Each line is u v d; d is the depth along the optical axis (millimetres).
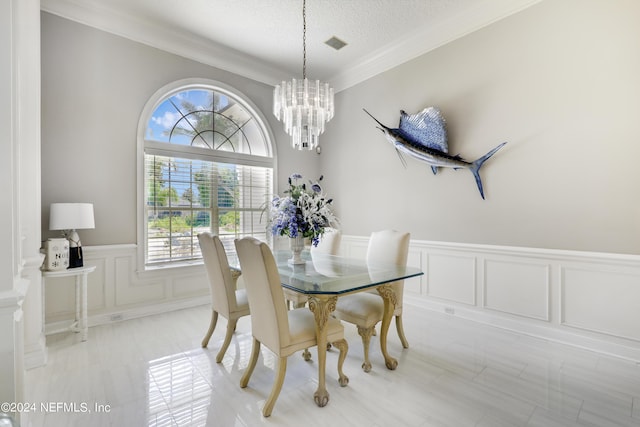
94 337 2664
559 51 2494
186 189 3611
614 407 1679
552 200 2539
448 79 3217
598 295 2324
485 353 2340
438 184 3326
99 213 3004
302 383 1949
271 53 3832
